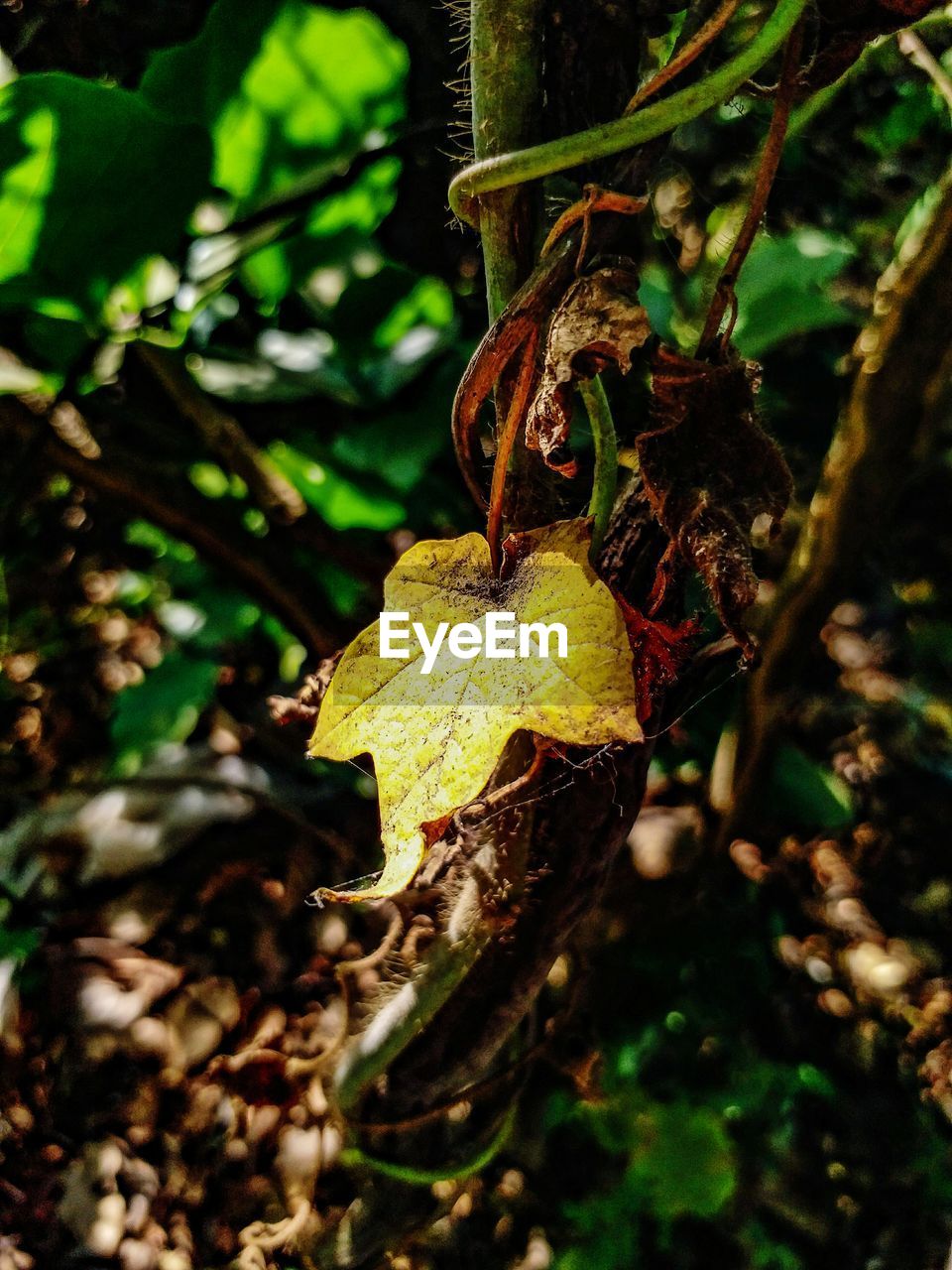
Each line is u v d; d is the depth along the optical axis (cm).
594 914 48
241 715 53
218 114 34
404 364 48
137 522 54
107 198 33
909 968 49
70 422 43
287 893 48
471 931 31
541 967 32
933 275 37
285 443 49
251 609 53
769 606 45
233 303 49
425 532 51
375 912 48
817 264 47
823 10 21
